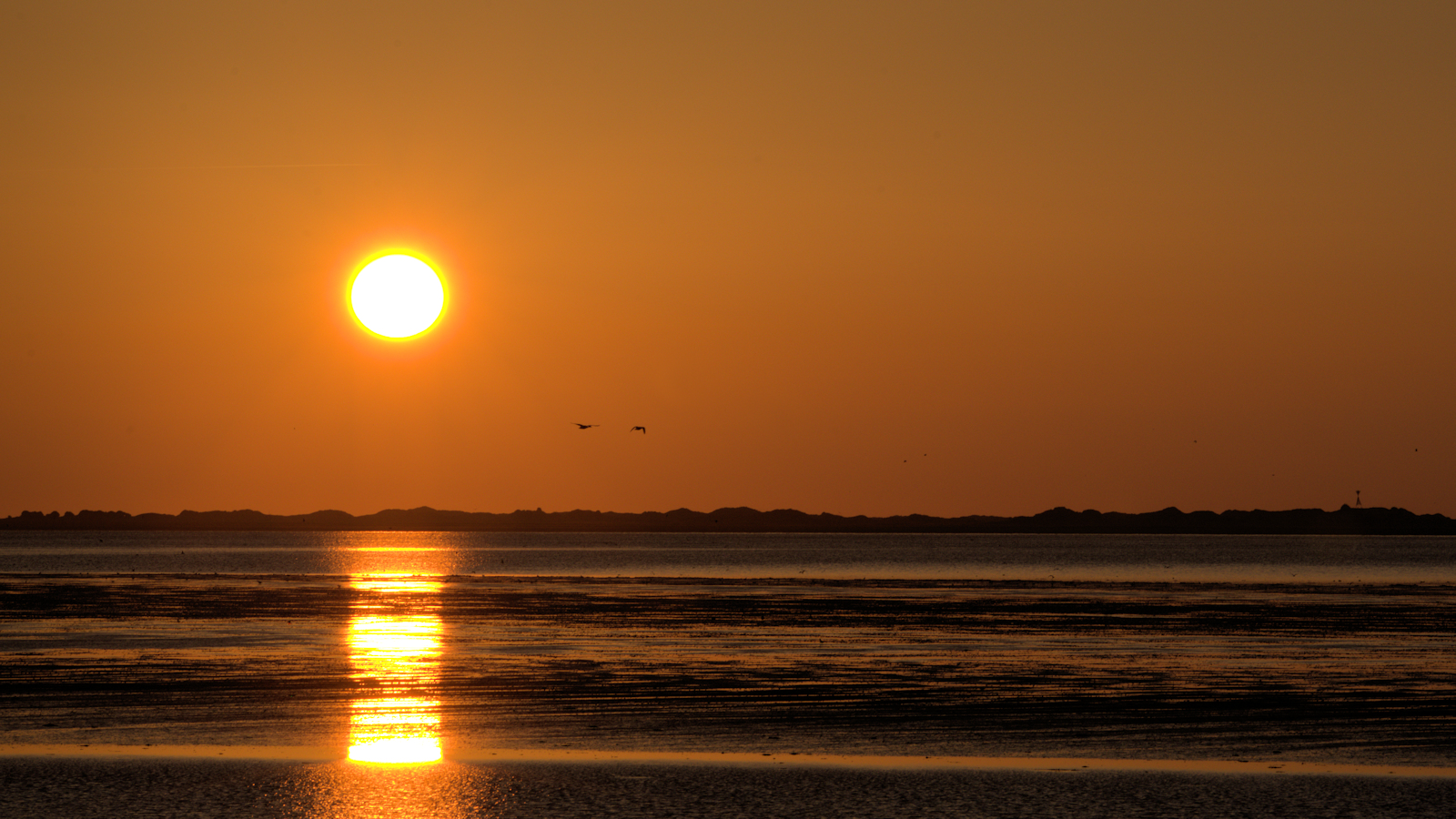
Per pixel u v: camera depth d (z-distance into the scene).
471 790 69.56
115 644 151.25
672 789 70.06
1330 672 128.25
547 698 108.19
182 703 104.38
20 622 188.12
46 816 63.38
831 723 96.50
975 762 79.50
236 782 71.06
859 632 174.88
